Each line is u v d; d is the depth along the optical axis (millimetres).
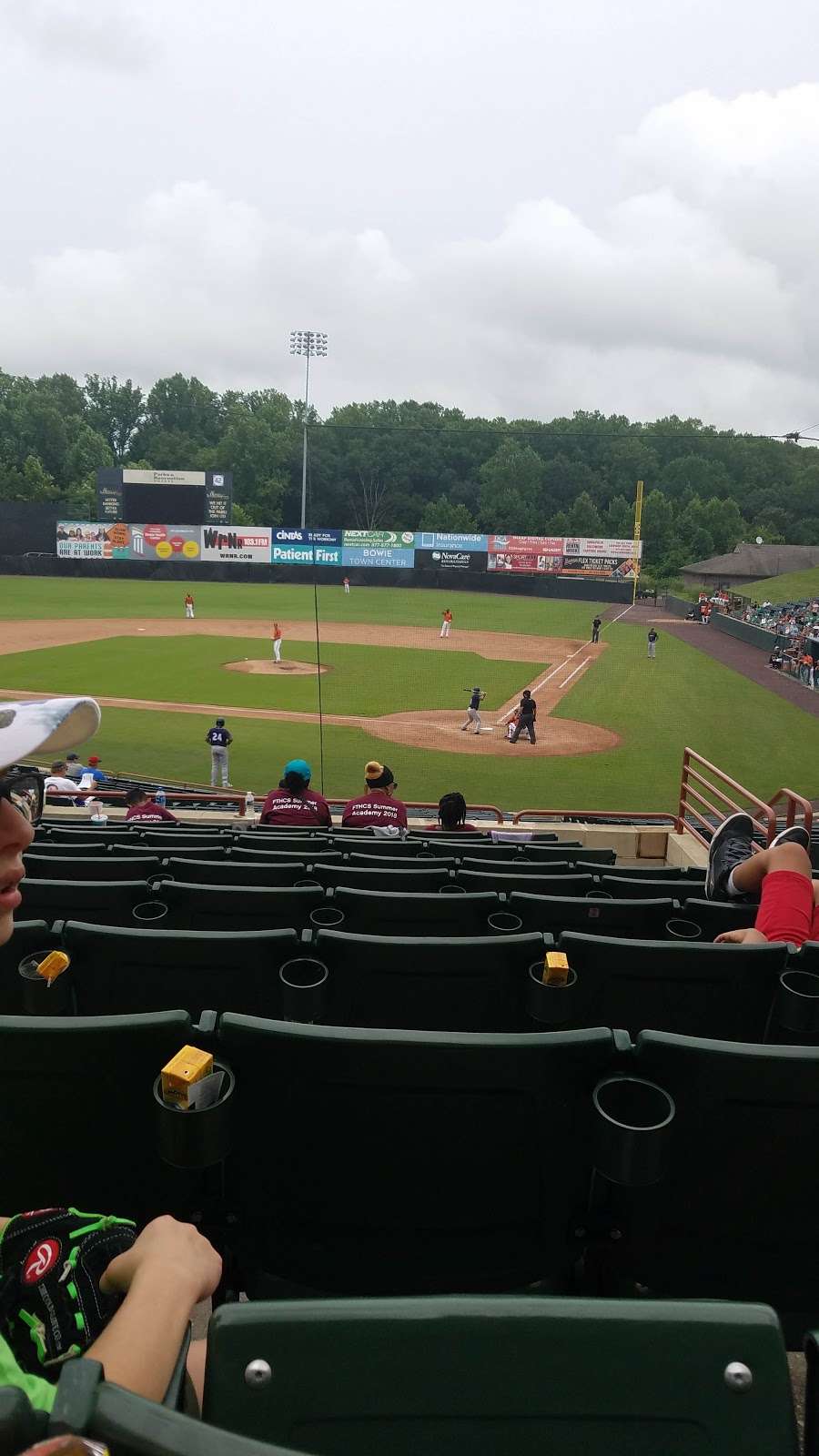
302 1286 2174
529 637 37812
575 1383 1147
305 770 8977
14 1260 1288
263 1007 3186
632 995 3178
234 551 57156
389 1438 1143
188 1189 2088
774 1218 2051
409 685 26188
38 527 57250
